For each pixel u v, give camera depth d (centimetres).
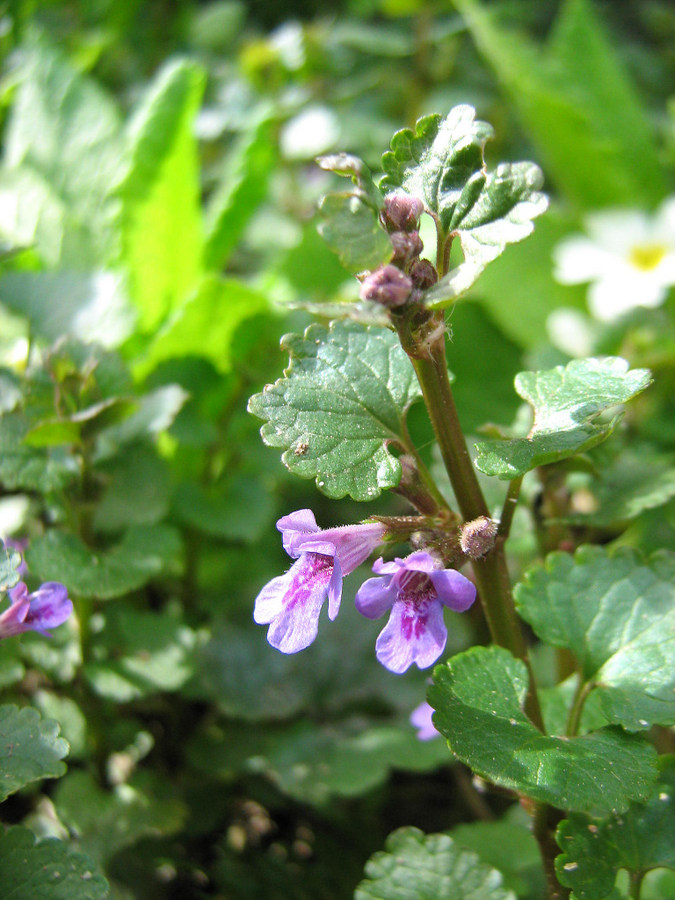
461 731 9
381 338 11
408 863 11
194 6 38
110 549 15
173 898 16
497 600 10
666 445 20
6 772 10
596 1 43
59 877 10
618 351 23
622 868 10
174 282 23
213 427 19
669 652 10
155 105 22
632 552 11
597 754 9
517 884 13
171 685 15
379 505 23
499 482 14
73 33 31
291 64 30
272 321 21
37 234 23
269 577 20
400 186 10
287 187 29
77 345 15
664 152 29
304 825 18
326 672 18
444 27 32
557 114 25
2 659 13
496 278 24
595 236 23
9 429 15
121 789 15
